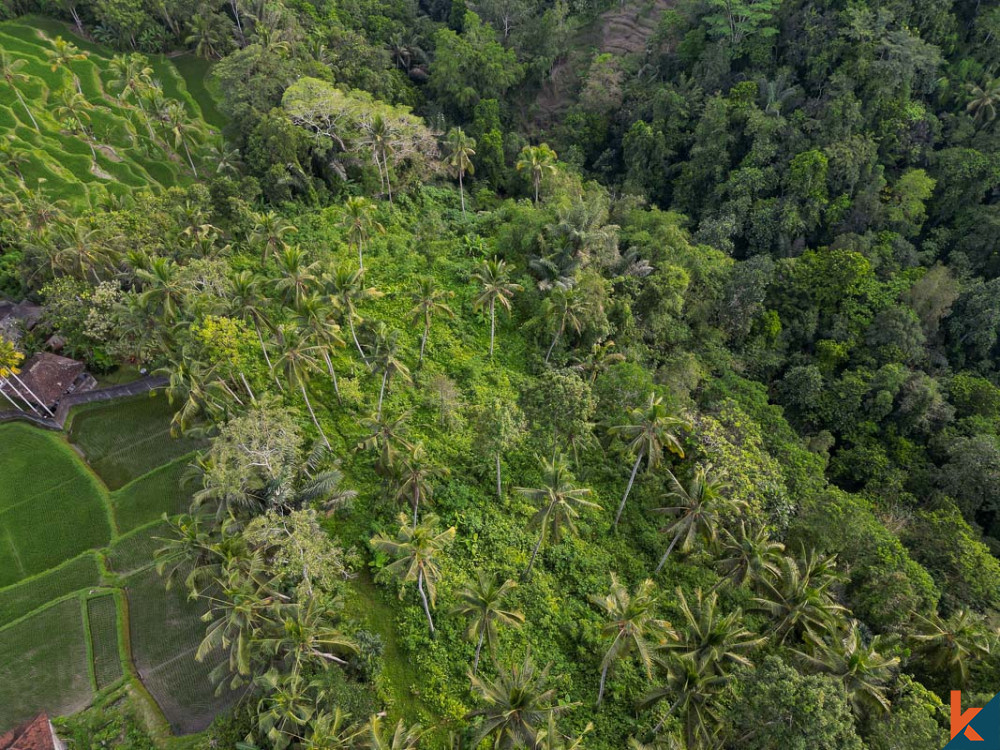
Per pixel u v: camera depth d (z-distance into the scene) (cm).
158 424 5225
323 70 8050
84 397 5309
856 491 5719
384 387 5441
